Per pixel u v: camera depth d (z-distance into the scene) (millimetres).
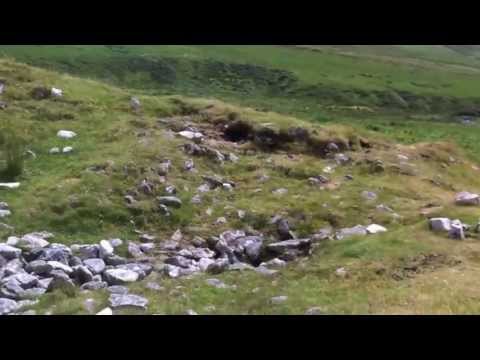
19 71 32500
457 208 23531
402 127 64875
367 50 193625
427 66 171125
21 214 21047
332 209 23984
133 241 21094
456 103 115062
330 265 18031
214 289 16969
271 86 109188
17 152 24375
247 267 19281
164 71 102125
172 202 23375
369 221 23094
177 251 20859
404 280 16766
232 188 25641
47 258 18406
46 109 29375
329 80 116750
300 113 76750
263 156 28750
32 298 15969
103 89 33781
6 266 17656
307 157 29188
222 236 21984
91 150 26406
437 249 18281
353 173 28078
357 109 97125
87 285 17062
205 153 27469
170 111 32188
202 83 102438
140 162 25453
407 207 24469
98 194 22828
